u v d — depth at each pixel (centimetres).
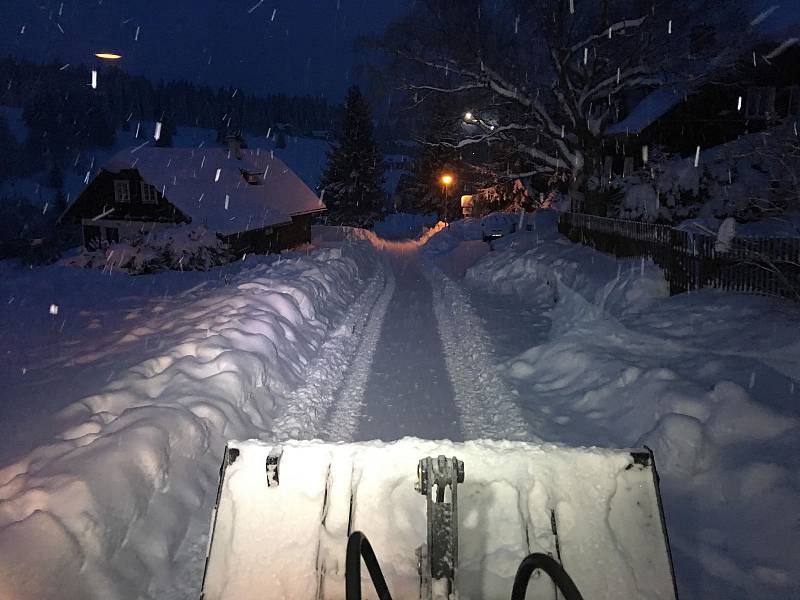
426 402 945
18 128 11644
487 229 4075
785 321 959
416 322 1538
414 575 342
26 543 440
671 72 2706
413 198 7375
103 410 730
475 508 359
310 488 367
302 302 1426
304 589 339
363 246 3525
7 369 988
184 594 489
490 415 888
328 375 1075
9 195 9156
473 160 3981
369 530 355
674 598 336
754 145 1967
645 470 368
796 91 2847
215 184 4047
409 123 3209
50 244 4562
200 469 658
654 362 943
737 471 628
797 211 1873
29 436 682
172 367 855
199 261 2836
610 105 3052
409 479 369
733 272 1182
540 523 356
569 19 2741
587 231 2194
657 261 1453
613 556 346
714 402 732
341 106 7312
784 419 684
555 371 1044
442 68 2908
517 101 2903
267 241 4116
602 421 844
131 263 2761
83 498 498
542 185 4678
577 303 1511
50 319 1428
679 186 2167
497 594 337
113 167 3794
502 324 1462
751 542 550
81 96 12138
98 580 465
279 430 825
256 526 357
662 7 2619
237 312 1187
